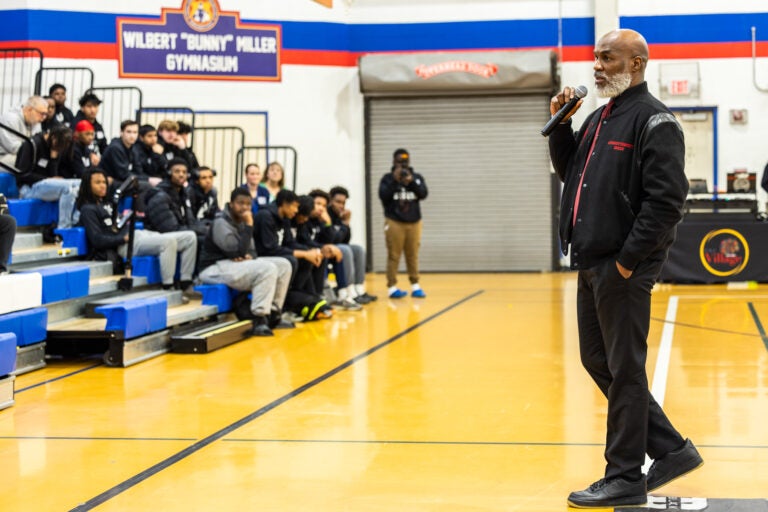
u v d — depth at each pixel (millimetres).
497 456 4469
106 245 8812
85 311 7891
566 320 9352
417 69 14609
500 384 6223
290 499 3857
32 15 13055
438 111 15078
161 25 13727
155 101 13781
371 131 15180
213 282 8906
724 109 14500
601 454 4469
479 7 14922
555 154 3924
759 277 12266
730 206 12570
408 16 14984
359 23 15031
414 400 5766
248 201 8898
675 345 7688
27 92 13047
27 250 8367
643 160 3535
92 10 13391
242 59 14133
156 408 5637
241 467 4340
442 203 15242
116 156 9789
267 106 14289
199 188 10164
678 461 3771
